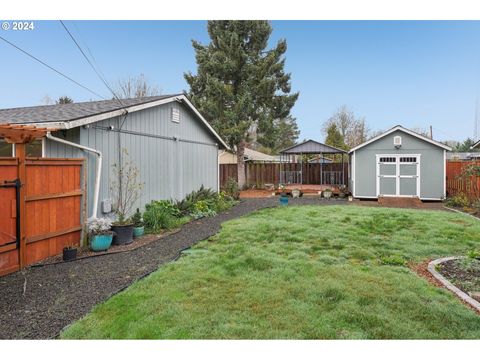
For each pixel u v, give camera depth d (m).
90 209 6.72
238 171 20.27
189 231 7.59
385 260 4.95
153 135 9.23
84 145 6.57
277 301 3.51
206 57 19.47
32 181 5.17
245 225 7.93
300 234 6.86
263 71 18.75
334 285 3.92
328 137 31.06
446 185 14.81
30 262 5.11
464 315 3.18
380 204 13.25
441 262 4.94
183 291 3.82
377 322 3.05
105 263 5.14
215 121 18.83
